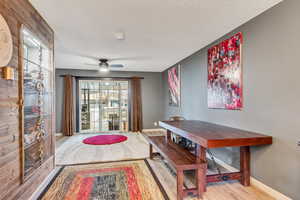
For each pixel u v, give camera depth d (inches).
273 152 76.0
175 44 125.4
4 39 53.5
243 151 86.2
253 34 86.1
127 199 74.4
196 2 71.9
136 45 127.3
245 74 91.6
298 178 65.9
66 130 210.4
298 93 65.8
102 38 112.4
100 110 237.8
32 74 80.8
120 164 114.8
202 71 134.6
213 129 96.1
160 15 82.7
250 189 82.7
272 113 76.5
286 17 69.8
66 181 90.4
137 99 238.4
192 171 104.6
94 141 179.6
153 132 232.4
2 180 54.2
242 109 93.9
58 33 103.6
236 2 72.2
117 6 74.2
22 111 65.6
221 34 106.8
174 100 195.6
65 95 213.0
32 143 78.4
